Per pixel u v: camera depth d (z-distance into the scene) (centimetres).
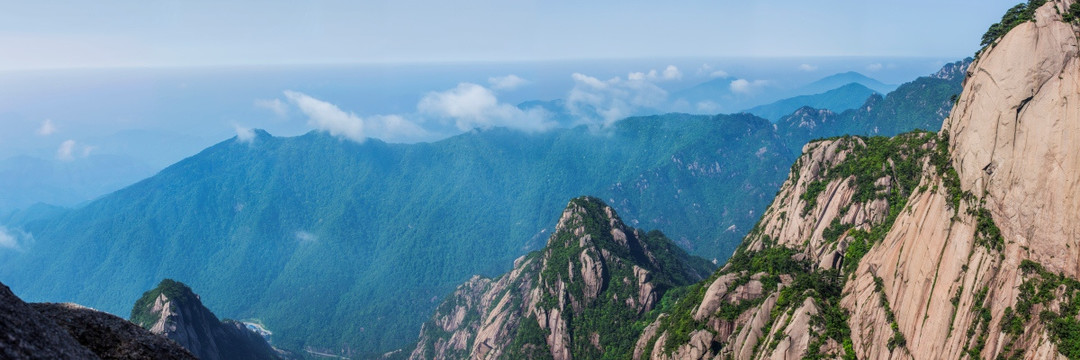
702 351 13975
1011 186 7962
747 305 13950
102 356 3023
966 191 8656
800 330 11169
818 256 14625
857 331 10331
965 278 8325
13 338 2333
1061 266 7431
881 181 14412
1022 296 7631
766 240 17375
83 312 3191
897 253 10088
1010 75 8138
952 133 9475
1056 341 7162
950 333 8312
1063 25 7838
